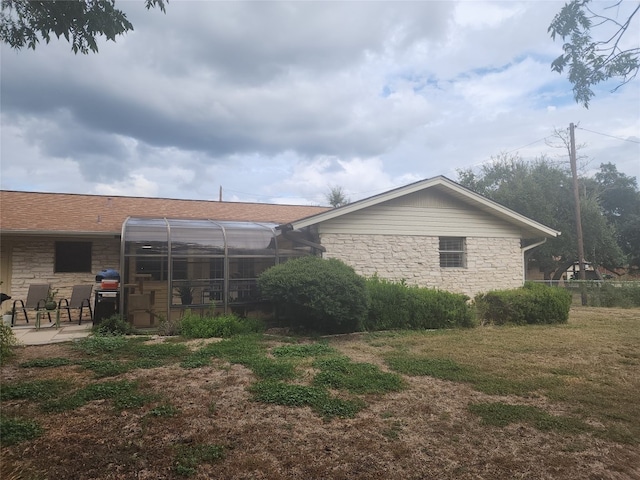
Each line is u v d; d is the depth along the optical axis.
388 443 4.27
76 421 4.64
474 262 15.14
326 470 3.71
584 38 5.38
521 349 8.81
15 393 5.40
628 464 3.95
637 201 44.28
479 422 4.86
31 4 4.87
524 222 15.41
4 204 13.74
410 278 14.09
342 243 13.34
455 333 10.83
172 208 16.19
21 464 3.66
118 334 9.74
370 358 8.00
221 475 3.59
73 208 14.47
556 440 4.43
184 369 6.88
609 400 5.69
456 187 14.27
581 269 24.81
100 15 5.04
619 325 12.64
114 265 13.70
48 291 11.65
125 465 3.68
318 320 10.44
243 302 11.77
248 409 5.14
